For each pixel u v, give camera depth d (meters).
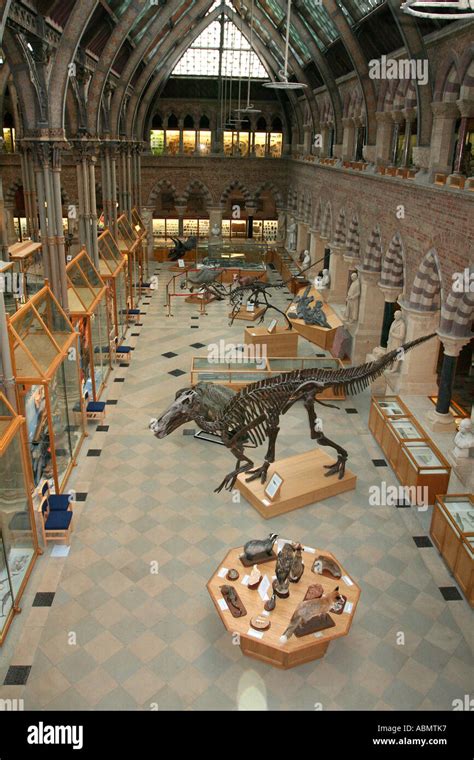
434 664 7.95
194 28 27.83
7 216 29.50
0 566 8.05
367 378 10.52
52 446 10.48
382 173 16.75
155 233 39.34
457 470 11.73
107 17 16.20
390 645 8.23
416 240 14.12
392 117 16.33
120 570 9.53
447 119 12.73
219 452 13.23
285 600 8.23
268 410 10.03
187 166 35.00
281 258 33.06
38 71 12.51
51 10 12.33
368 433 14.34
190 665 7.84
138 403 15.59
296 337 19.53
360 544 10.31
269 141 35.53
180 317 23.80
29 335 10.38
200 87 33.34
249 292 28.05
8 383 9.26
